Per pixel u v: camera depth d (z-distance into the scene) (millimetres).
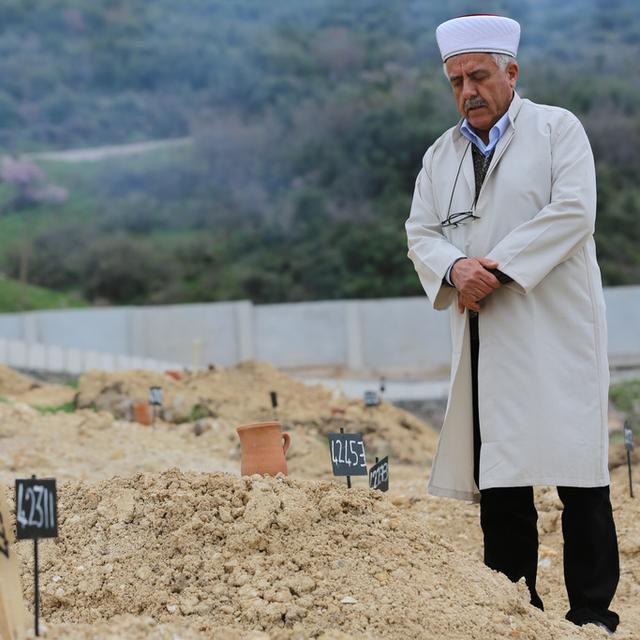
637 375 38875
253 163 75812
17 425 13672
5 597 4750
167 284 65375
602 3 103000
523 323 6215
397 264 63375
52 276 65688
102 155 85750
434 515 9422
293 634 5082
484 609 5426
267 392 17703
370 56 92188
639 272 60281
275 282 63969
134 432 14125
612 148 69500
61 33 105688
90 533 6145
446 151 6645
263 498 5883
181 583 5590
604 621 6180
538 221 6141
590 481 6102
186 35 100625
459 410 6496
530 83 79375
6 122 91688
